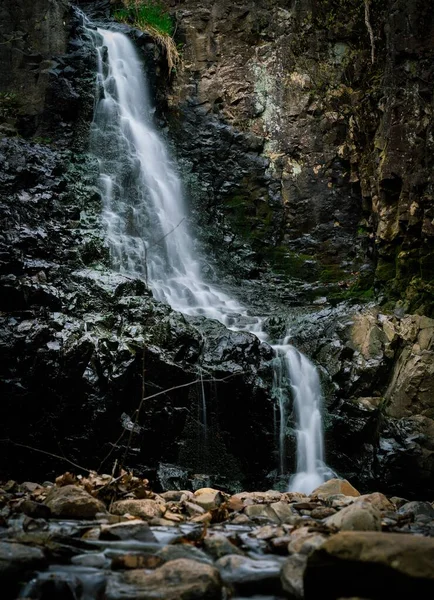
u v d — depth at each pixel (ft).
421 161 37.52
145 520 13.91
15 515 13.74
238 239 46.42
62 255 34.35
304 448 31.60
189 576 9.26
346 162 46.34
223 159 48.26
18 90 44.68
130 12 51.90
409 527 13.87
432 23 38.22
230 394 30.53
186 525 13.78
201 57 50.24
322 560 8.57
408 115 38.52
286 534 12.41
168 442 29.76
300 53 48.21
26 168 37.76
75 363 28.40
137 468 28.55
